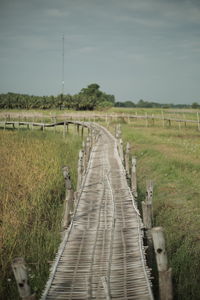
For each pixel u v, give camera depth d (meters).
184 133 31.11
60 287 5.73
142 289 5.53
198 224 10.21
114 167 14.37
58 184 14.30
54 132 33.56
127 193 10.64
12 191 12.98
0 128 39.28
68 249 7.07
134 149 22.31
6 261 7.95
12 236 9.09
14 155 18.97
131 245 7.06
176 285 6.92
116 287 5.62
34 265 7.93
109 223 8.27
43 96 64.12
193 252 8.46
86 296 5.46
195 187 13.57
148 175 16.33
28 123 35.44
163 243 4.93
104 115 44.00
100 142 22.39
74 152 21.38
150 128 36.22
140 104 143.25
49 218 11.13
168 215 10.95
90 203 9.86
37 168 16.06
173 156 19.00
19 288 4.46
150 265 7.56
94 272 6.12
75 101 63.62
